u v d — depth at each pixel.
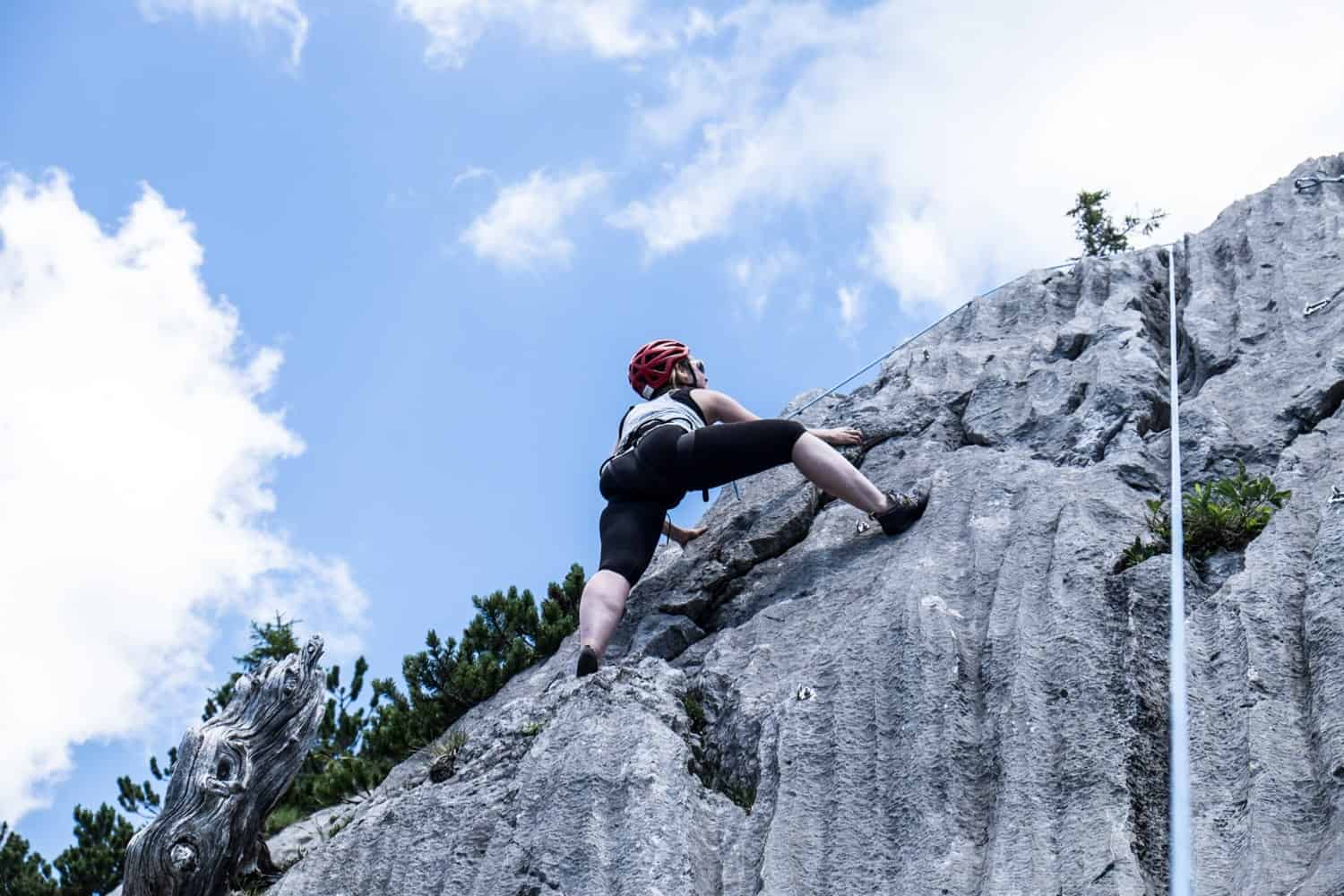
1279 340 7.77
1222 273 9.13
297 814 9.20
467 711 8.87
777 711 5.98
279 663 7.47
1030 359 8.68
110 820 14.05
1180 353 8.48
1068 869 4.51
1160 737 4.98
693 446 6.90
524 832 5.79
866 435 8.40
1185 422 7.13
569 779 5.91
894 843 5.05
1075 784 4.85
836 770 5.44
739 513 8.06
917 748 5.32
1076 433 7.53
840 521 7.73
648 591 7.84
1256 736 4.61
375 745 9.04
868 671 5.86
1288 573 5.35
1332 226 8.84
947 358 9.05
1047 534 6.32
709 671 6.72
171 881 6.75
